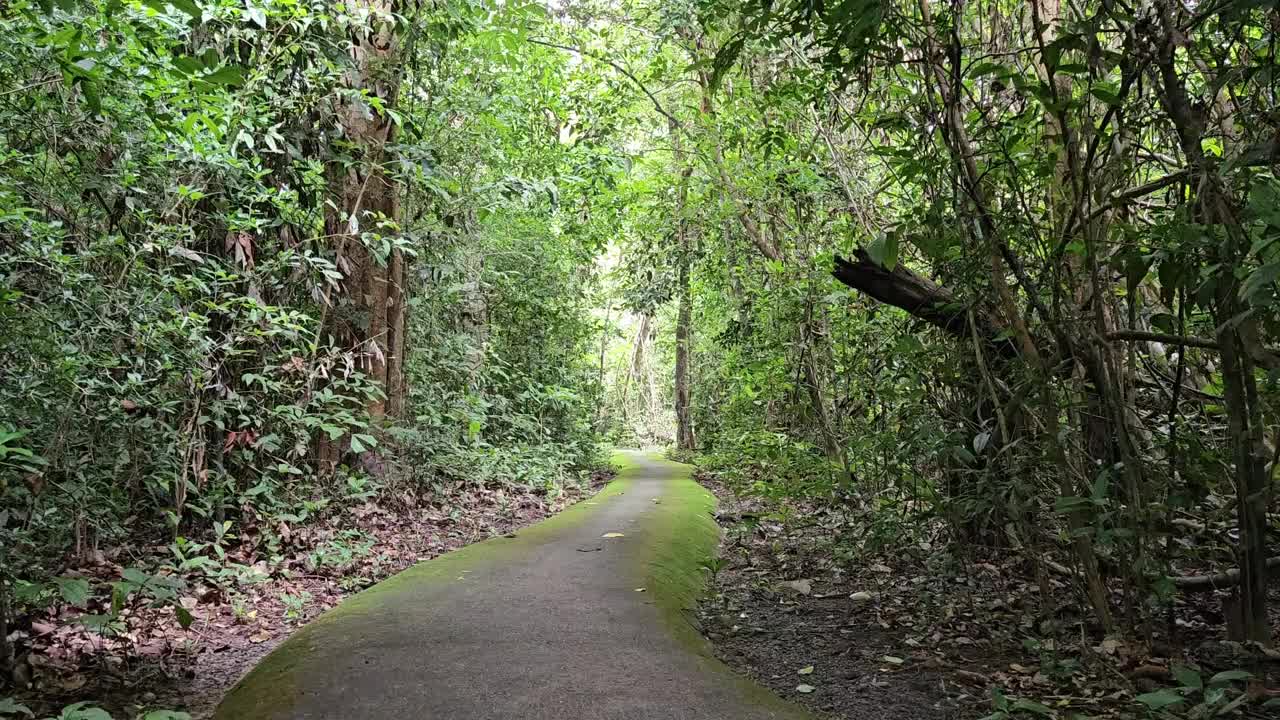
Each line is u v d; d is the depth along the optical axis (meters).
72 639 3.43
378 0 6.59
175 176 4.82
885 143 5.41
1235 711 2.68
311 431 6.55
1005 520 4.03
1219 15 2.59
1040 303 3.27
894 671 3.29
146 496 5.25
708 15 5.46
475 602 4.15
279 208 5.46
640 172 12.07
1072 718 2.56
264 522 5.42
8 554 3.30
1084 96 3.06
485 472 8.70
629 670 3.09
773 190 7.96
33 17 3.38
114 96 4.11
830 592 4.76
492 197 7.61
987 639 3.68
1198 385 4.13
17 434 2.65
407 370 7.74
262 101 5.11
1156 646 3.22
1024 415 3.86
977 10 4.78
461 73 8.19
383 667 3.10
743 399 10.51
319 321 6.55
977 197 3.32
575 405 13.91
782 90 5.48
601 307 16.69
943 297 4.16
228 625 4.02
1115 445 3.48
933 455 3.88
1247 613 2.92
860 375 6.09
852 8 3.13
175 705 2.90
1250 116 2.74
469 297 9.52
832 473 6.03
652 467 15.76
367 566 5.39
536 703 2.75
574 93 10.16
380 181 7.05
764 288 8.55
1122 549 3.20
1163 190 3.96
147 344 4.36
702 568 5.50
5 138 4.29
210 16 4.41
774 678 3.23
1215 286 2.50
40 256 3.94
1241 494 2.89
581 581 4.65
